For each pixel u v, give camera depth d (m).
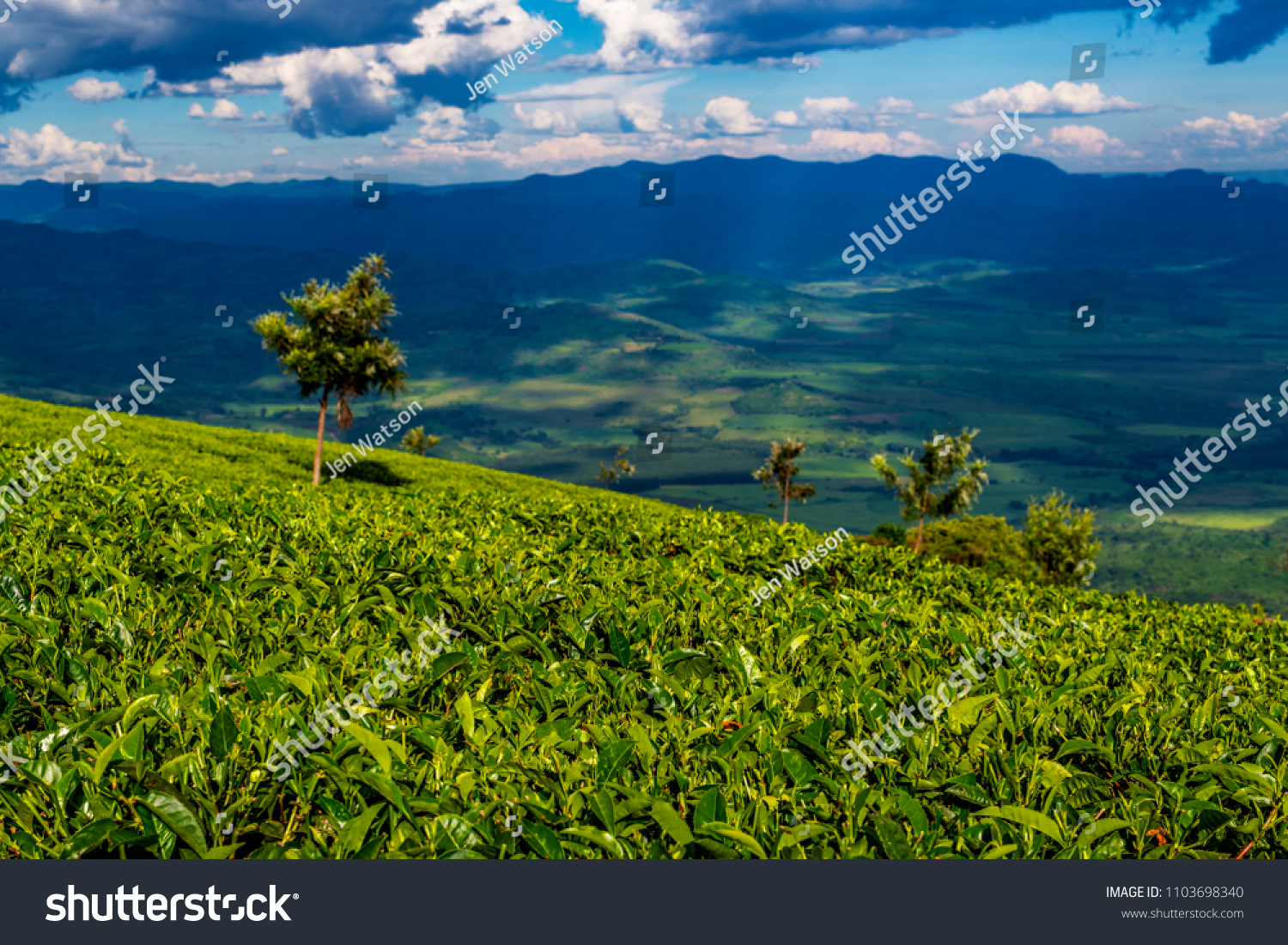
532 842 4.03
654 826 4.27
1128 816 4.76
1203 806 4.68
